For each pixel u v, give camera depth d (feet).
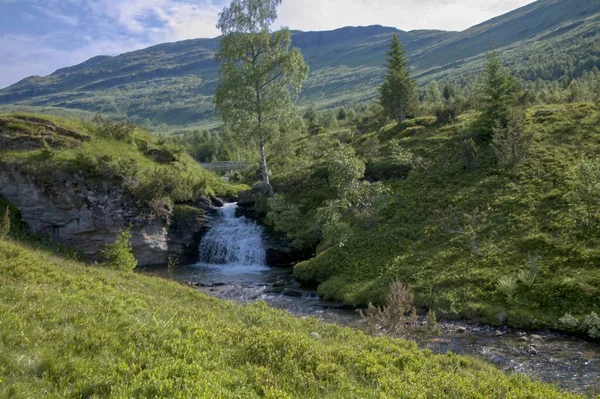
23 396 20.88
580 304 57.00
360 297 74.33
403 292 55.72
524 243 73.56
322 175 137.69
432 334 55.98
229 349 31.83
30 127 126.82
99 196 111.34
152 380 23.58
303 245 110.52
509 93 125.90
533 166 97.66
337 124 271.49
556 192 84.58
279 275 103.24
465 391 28.30
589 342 51.39
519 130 104.42
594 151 95.91
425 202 101.09
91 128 146.10
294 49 139.03
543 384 35.27
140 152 147.54
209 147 407.03
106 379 23.79
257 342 33.22
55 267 55.42
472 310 62.34
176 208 127.24
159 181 119.85
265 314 53.78
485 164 107.55
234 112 137.69
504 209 86.48
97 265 77.56
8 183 109.29
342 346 38.63
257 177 179.32
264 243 119.75
